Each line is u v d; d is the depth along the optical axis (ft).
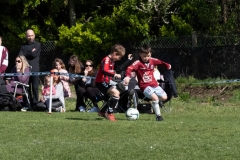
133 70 92.89
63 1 175.32
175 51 153.17
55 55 169.58
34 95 120.06
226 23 159.84
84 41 164.86
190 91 144.25
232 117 104.42
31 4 168.35
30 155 61.87
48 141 70.95
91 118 97.55
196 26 168.25
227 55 147.43
